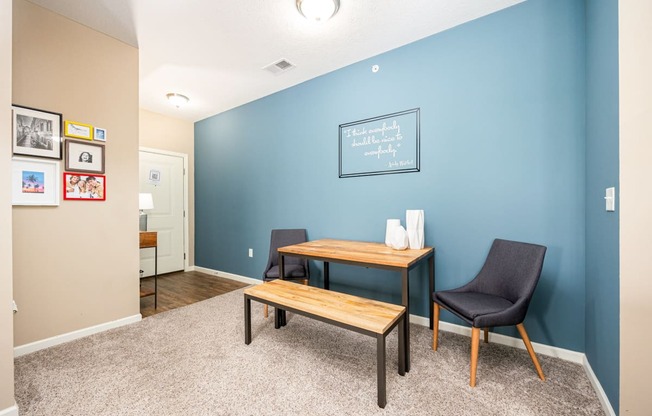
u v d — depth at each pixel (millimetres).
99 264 2291
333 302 1771
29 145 1938
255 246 3740
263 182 3629
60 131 2084
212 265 4320
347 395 1494
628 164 1185
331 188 2994
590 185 1650
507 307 1667
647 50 1151
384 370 1387
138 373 1693
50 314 2041
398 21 2158
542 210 1934
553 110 1893
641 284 1166
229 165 4059
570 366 1766
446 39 2275
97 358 1866
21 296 1915
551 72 1896
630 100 1181
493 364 1792
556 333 1896
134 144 2502
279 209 3465
